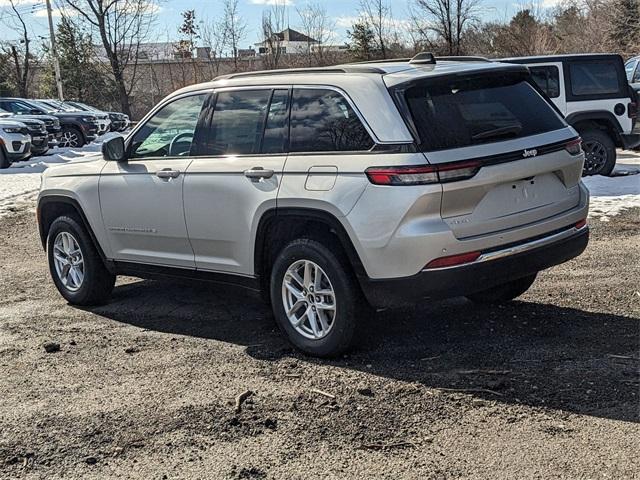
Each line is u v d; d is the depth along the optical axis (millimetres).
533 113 4926
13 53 50000
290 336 5035
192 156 5531
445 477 3371
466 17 25281
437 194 4309
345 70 4910
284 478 3436
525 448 3586
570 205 4992
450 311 5723
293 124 4977
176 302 6457
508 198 4602
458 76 4691
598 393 4133
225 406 4219
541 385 4273
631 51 29578
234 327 5676
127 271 6133
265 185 4953
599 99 11906
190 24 31922
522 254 4664
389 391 4305
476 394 4199
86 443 3875
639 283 6234
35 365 5027
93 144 25672
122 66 42969
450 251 4367
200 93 5621
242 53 32188
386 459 3555
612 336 5008
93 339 5543
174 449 3760
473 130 4547
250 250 5125
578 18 33688
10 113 22781
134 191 5816
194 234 5473
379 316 5656
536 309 5676
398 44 27812
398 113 4480
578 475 3334
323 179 4656
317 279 4852
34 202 12875
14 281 7516
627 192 10664
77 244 6398
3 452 3826
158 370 4832
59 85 40781
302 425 3943
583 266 6883
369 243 4445
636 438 3627
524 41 28156
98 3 41344
